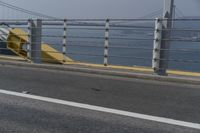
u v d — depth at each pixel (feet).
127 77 30.76
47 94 22.98
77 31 37.22
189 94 23.67
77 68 33.71
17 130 15.70
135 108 19.63
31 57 39.29
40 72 32.96
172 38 30.76
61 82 27.53
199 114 18.56
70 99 21.65
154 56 31.01
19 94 22.90
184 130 15.99
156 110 19.25
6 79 28.50
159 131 15.78
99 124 16.67
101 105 20.24
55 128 16.01
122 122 17.02
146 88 25.58
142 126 16.43
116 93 23.61
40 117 17.75
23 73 32.04
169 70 33.91
